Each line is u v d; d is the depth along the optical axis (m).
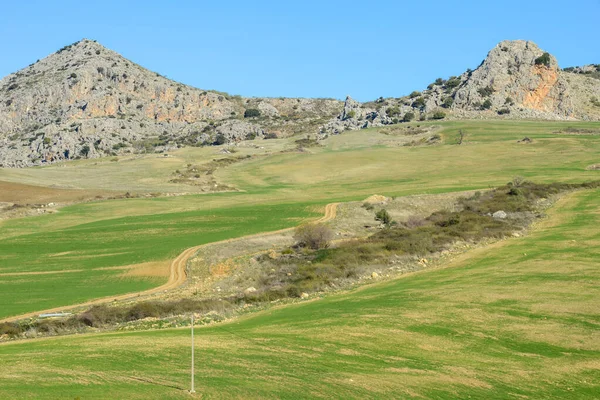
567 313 47.25
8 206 121.44
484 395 33.00
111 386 31.20
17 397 28.66
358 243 80.81
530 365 37.75
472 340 42.16
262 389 31.80
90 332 51.38
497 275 60.28
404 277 64.62
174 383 32.19
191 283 71.12
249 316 53.97
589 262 62.53
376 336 43.19
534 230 81.31
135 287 69.75
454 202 106.56
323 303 55.75
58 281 72.69
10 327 52.94
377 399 31.52
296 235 86.06
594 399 32.91
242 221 101.75
